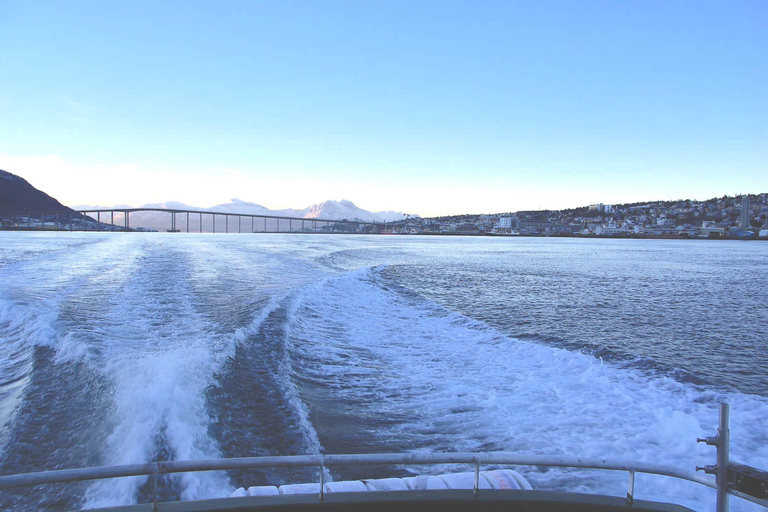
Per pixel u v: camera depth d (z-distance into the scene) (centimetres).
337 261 3744
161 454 493
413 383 854
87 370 772
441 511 288
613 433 645
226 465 262
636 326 1502
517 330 1399
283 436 590
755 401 785
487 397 784
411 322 1426
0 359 877
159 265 2889
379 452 575
